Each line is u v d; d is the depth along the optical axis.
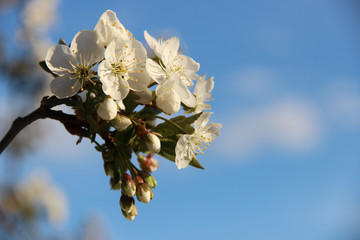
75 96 0.29
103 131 0.30
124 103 0.30
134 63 0.30
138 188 0.30
